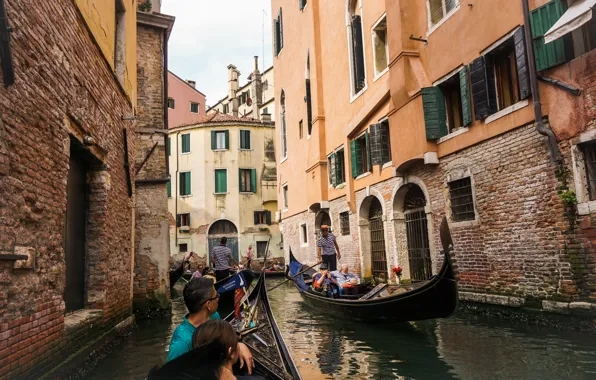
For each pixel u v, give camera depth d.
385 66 12.58
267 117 30.03
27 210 3.91
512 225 7.77
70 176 5.84
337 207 15.81
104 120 6.57
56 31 4.65
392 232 11.80
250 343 4.94
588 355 5.08
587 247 6.39
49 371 4.22
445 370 4.98
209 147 28.39
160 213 10.62
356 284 9.33
